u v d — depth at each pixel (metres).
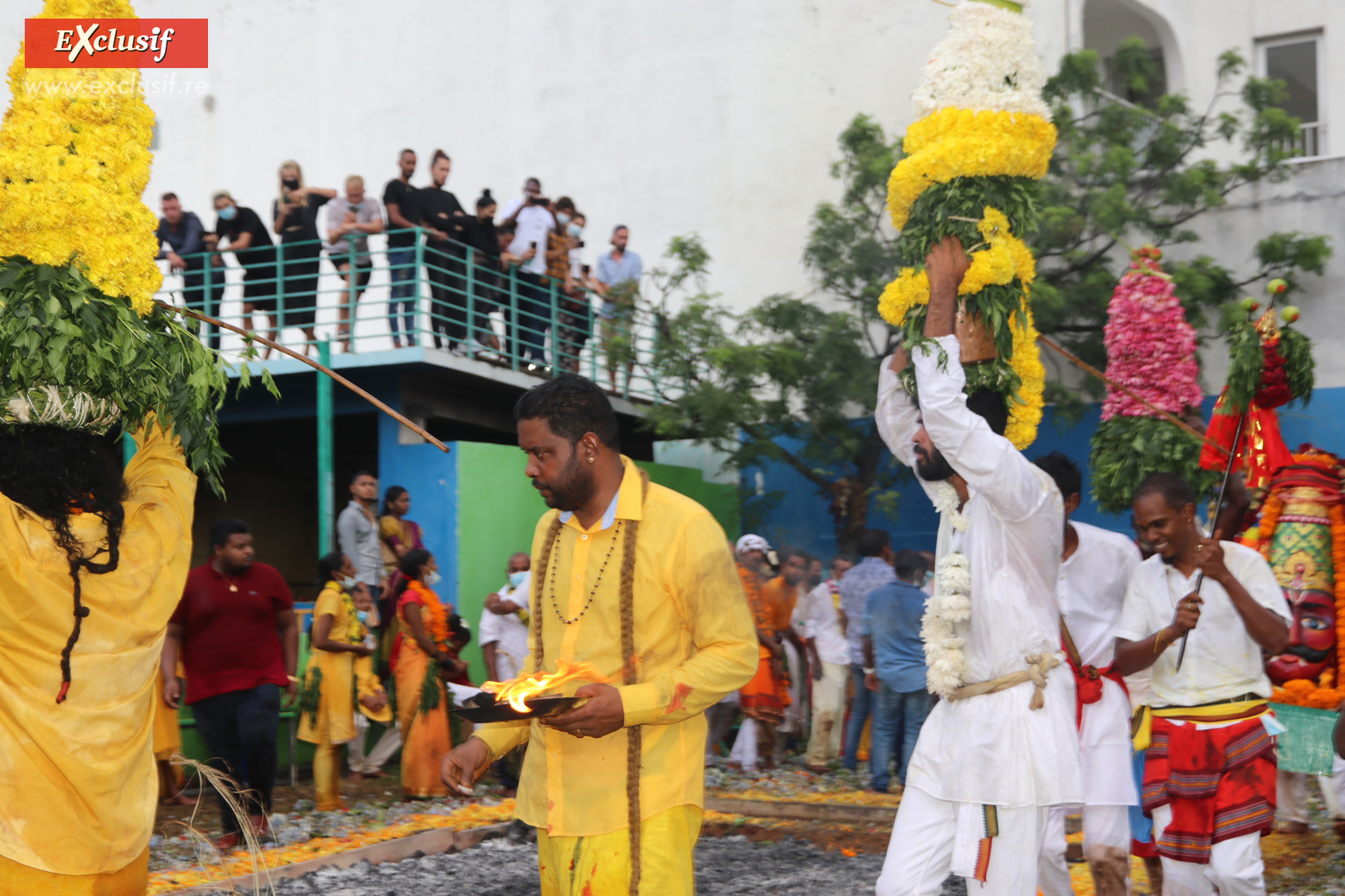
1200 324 13.02
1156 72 15.87
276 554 15.79
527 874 6.52
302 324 12.51
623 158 17.31
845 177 14.67
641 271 15.16
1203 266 13.41
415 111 18.34
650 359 16.08
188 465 3.51
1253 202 13.85
